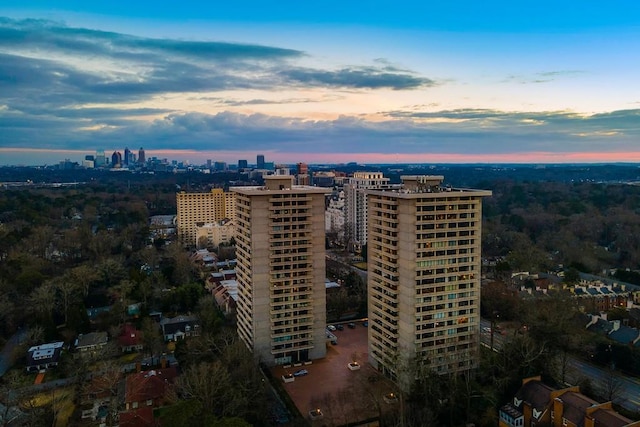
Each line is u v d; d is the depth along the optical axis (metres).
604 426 113.62
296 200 172.38
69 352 182.62
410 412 136.62
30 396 148.62
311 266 176.12
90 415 142.62
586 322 197.50
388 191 164.12
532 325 174.38
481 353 164.38
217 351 170.88
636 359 162.50
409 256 149.25
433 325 153.12
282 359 175.88
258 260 170.75
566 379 157.88
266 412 137.88
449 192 152.75
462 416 136.50
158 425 126.31
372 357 171.62
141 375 154.12
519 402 136.00
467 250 154.88
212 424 110.00
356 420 137.38
